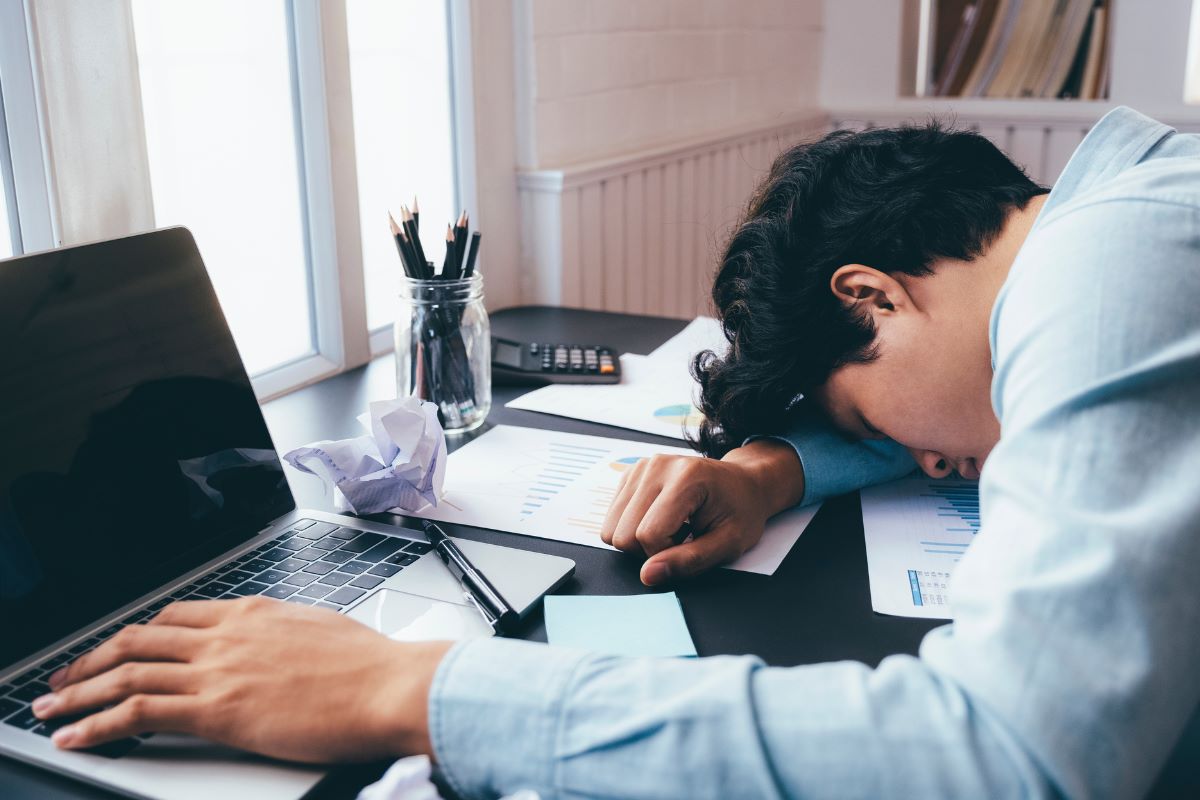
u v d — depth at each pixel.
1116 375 0.52
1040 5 2.44
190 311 0.83
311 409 1.18
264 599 0.63
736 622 0.71
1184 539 0.48
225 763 0.55
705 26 2.07
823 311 0.78
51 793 0.54
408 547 0.80
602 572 0.78
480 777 0.53
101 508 0.71
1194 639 0.48
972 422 0.75
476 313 1.06
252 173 1.22
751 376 0.85
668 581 0.76
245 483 0.83
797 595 0.74
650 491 0.81
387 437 0.86
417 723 0.54
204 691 0.56
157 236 0.83
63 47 0.94
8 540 0.65
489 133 1.59
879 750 0.48
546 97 1.66
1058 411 0.52
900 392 0.75
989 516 0.53
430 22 1.48
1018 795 0.46
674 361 1.32
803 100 2.57
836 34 2.59
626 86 1.86
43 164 0.94
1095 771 0.46
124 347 0.77
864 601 0.73
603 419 1.10
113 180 1.00
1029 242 0.62
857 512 0.89
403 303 1.05
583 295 1.77
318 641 0.59
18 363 0.69
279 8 1.23
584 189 1.72
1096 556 0.48
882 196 0.76
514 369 1.23
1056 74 2.46
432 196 1.54
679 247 2.06
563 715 0.53
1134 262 0.54
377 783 0.53
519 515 0.87
